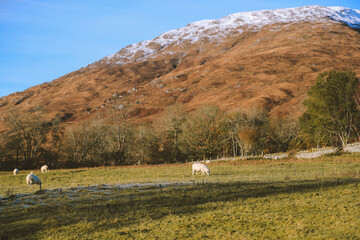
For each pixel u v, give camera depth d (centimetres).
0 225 1380
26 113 8675
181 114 9175
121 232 1224
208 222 1287
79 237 1186
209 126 7400
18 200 1939
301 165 3994
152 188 2295
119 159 7931
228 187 2159
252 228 1177
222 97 19650
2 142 7925
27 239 1193
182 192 2019
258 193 1859
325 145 7325
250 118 7738
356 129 6881
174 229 1226
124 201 1797
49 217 1474
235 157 7044
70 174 4328
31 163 7700
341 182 2028
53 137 8275
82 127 8462
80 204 1748
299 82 19700
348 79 6494
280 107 15700
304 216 1263
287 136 8356
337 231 1062
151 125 10769
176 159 8769
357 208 1291
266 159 5303
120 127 8231
